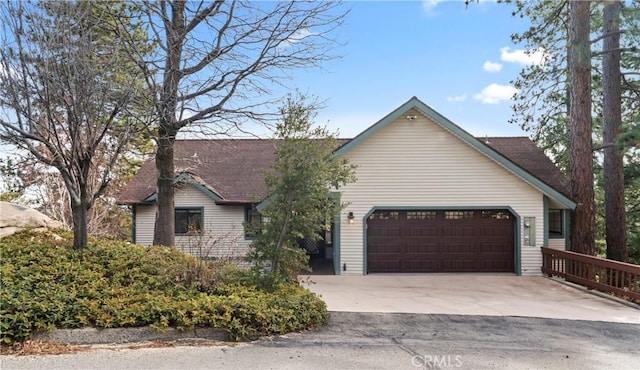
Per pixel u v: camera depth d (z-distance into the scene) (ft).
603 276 32.24
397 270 41.16
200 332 17.94
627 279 29.43
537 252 40.47
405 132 41.42
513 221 41.19
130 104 24.32
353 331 19.90
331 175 24.32
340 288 33.19
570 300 28.96
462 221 41.37
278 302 20.13
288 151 23.79
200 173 51.83
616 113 43.21
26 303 17.20
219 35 29.25
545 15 49.29
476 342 18.53
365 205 41.19
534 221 40.78
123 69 24.95
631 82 45.68
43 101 20.99
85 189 24.34
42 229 29.50
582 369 15.55
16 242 25.36
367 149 41.42
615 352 17.54
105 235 46.73
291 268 24.50
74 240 24.52
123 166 54.29
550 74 56.29
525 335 19.81
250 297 20.52
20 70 20.77
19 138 21.59
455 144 41.29
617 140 33.88
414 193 41.19
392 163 41.34
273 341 18.03
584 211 39.91
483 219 41.34
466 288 33.60
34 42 20.85
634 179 43.88
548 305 27.02
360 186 41.29
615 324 22.13
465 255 41.22
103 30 26.63
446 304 26.76
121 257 24.03
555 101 58.39
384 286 34.30
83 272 21.38
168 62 28.40
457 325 21.36
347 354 16.58
